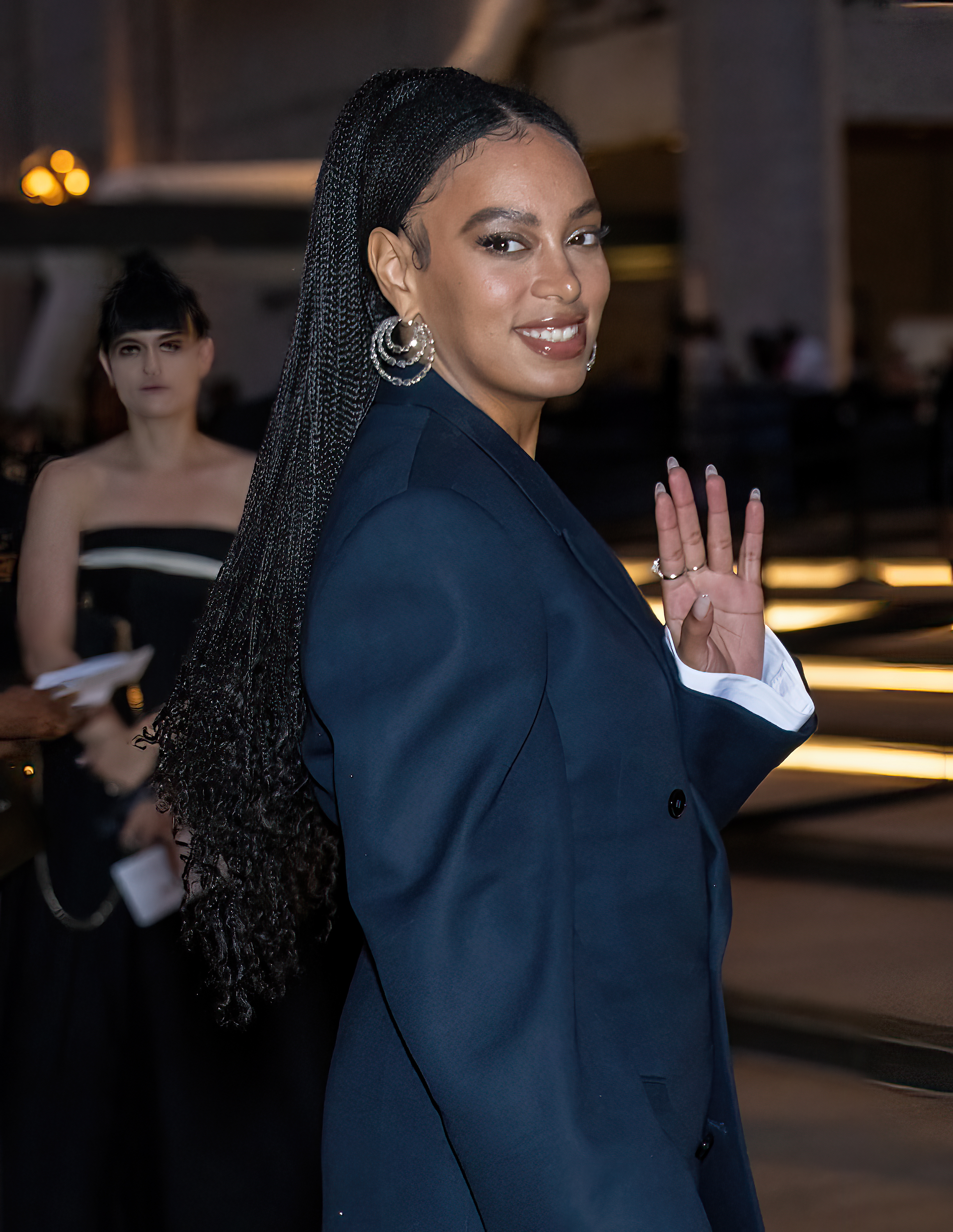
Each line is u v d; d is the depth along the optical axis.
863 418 15.13
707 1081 1.57
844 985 4.12
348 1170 1.53
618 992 1.46
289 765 1.63
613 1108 1.34
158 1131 2.57
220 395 3.30
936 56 22.70
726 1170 1.63
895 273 32.69
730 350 22.52
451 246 1.50
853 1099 3.73
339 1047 1.58
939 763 5.96
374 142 1.55
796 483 13.41
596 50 26.36
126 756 2.64
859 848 5.14
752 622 1.73
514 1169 1.29
